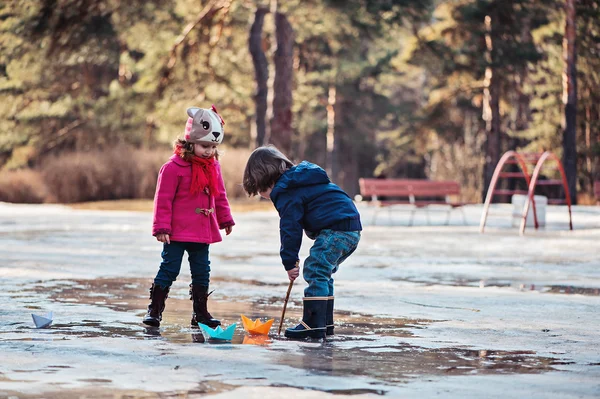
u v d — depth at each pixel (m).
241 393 4.22
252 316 7.12
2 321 6.64
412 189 24.14
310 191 6.22
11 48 34.56
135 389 4.29
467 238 17.94
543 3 45.62
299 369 4.83
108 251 13.68
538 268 11.71
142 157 35.72
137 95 41.56
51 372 4.69
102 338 5.87
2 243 15.21
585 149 46.66
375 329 6.48
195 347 5.53
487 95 48.47
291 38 36.66
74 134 46.66
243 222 22.95
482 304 8.02
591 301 8.29
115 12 35.03
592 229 21.30
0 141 45.97
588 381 4.64
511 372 4.86
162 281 6.63
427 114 53.50
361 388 4.38
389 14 36.88
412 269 11.41
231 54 42.59
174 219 6.69
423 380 4.60
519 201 22.36
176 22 39.12
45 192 35.91
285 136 36.53
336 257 6.18
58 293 8.50
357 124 71.94
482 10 47.06
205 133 6.71
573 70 39.41
